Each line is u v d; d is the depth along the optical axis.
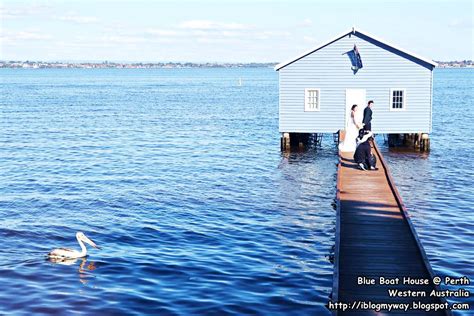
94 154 46.59
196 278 19.33
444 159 42.31
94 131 62.31
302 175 37.28
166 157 45.19
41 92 139.25
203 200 30.73
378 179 27.47
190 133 60.59
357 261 17.59
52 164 41.94
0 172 38.78
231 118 76.56
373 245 18.78
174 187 34.12
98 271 20.02
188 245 22.98
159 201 30.53
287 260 21.09
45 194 32.25
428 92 42.56
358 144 30.06
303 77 43.22
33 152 47.53
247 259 21.25
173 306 17.14
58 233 24.69
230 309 16.89
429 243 22.89
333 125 43.34
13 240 23.66
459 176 36.34
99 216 27.47
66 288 18.52
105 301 17.52
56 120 74.00
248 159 43.81
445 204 29.19
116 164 42.06
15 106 96.12
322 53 42.81
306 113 43.47
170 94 132.88
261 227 25.48
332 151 46.69
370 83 42.72
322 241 23.38
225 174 38.00
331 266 20.44
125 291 18.28
